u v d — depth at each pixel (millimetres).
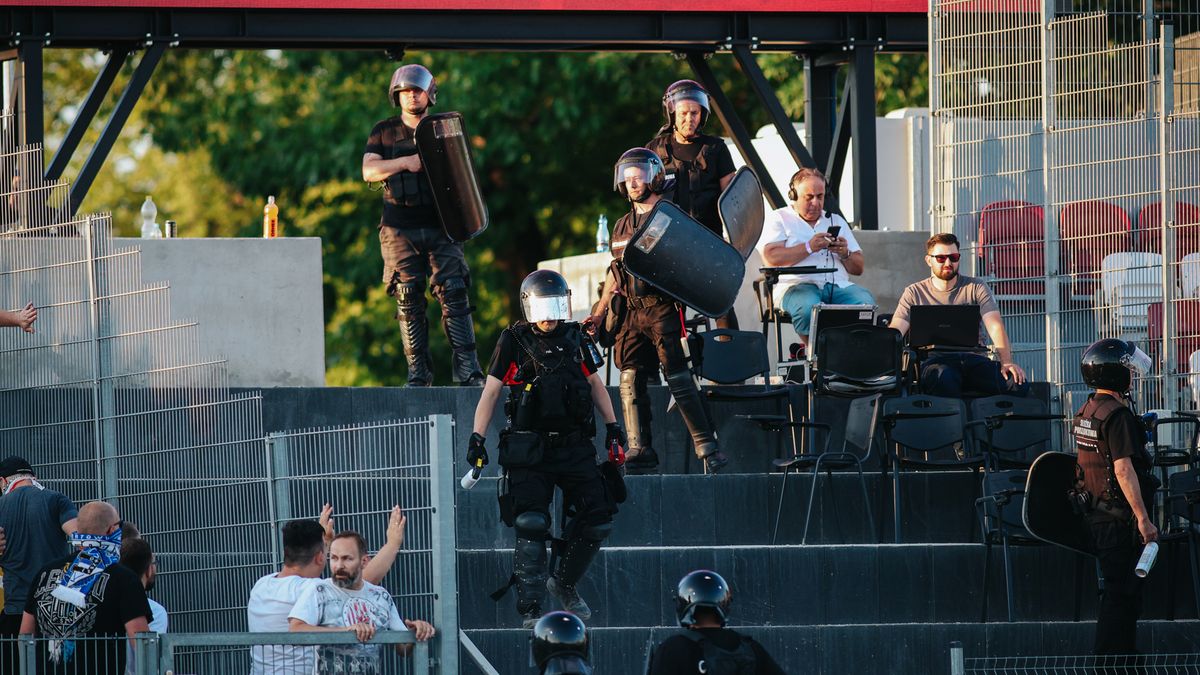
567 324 33875
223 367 37562
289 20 52344
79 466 38812
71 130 51125
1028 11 50500
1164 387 43344
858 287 44781
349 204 95688
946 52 51156
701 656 24719
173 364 38000
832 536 41531
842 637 35219
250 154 97000
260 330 46375
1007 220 49594
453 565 30625
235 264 46312
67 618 28953
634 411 41594
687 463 43344
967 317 42250
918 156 56531
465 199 45188
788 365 43906
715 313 41281
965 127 50500
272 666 28953
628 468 41531
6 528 34406
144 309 38438
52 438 39125
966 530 42094
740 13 54906
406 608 32219
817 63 56938
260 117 96562
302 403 42906
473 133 91875
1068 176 47562
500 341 33688
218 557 36312
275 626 30281
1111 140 47500
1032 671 32406
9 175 42625
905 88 88188
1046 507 36312
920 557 38344
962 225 50406
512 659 33938
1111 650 34469
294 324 46562
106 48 51938
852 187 55812
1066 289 47250
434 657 30391
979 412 41625
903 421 40625
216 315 46125
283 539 31656
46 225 40844
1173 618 38438
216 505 36562
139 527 37562
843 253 44281
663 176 42031
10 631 33406
